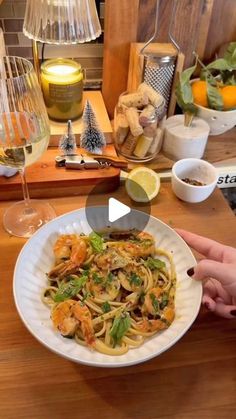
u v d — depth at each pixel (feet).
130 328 1.32
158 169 2.13
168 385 1.30
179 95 2.06
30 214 1.84
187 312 1.35
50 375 1.30
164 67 2.07
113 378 1.30
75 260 1.47
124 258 1.47
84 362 1.16
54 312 1.31
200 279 1.40
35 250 1.51
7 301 1.49
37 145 1.59
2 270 1.60
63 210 1.89
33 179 1.89
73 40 1.88
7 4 2.07
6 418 1.20
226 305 1.45
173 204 1.95
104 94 2.41
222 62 2.15
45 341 1.21
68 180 1.91
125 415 1.22
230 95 2.11
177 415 1.23
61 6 1.77
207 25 2.24
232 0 2.17
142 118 1.95
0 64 1.73
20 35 2.22
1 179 1.88
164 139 2.17
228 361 1.37
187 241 1.59
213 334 1.43
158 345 1.25
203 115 2.17
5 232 1.75
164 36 2.21
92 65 2.44
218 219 1.89
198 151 2.16
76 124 2.19
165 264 1.54
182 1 2.08
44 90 2.10
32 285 1.43
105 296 1.41
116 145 2.14
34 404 1.23
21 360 1.32
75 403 1.24
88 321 1.29
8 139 1.56
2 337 1.38
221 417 1.23
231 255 1.47
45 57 2.34
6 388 1.26
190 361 1.36
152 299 1.39
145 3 2.05
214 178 1.92
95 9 1.90
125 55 2.24
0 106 1.60
